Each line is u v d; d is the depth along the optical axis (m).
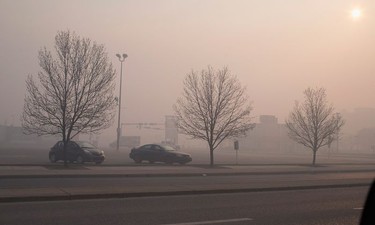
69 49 26.31
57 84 26.12
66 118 26.27
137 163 31.77
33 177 19.58
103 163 30.97
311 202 13.58
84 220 9.61
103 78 27.19
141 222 9.56
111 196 13.33
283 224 9.80
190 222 9.72
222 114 32.84
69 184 16.73
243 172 25.34
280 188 16.83
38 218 9.73
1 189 13.84
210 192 15.09
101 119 27.91
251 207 12.17
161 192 14.17
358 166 35.44
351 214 11.38
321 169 30.42
